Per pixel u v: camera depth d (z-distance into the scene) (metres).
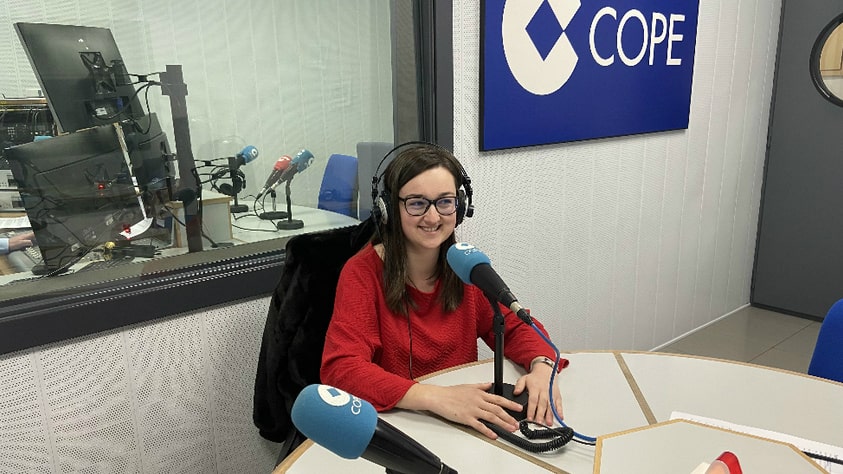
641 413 1.09
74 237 1.55
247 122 2.72
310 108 2.69
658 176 2.82
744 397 1.14
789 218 3.41
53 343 1.39
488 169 2.14
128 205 1.66
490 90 2.05
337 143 2.64
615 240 2.71
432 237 1.31
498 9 2.01
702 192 3.10
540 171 2.32
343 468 0.93
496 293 1.04
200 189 1.97
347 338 1.28
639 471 0.85
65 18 2.20
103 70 1.61
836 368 1.37
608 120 2.47
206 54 2.61
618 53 2.43
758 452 0.89
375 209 1.37
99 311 1.42
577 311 2.63
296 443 1.36
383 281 1.37
